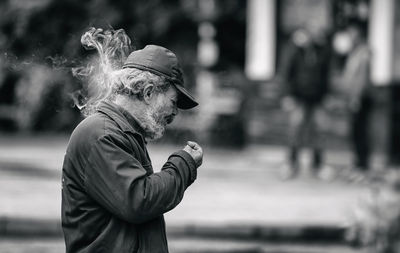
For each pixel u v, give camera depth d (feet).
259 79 89.66
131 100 18.34
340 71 86.28
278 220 49.01
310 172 71.87
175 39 107.76
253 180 68.54
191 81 99.19
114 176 17.19
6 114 104.01
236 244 46.24
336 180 69.36
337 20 87.20
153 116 18.29
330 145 85.97
